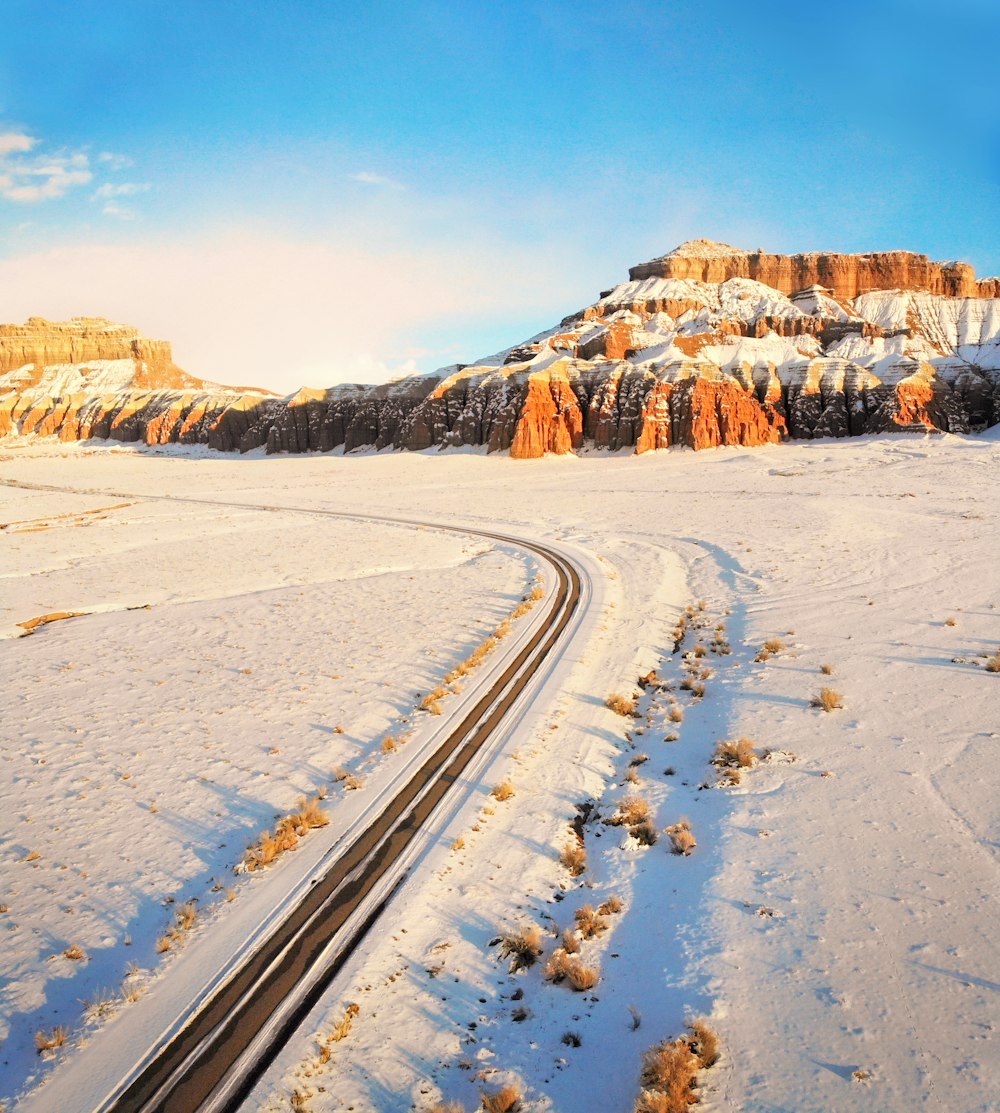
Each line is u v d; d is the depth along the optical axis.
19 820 13.35
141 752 16.05
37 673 21.64
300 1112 7.39
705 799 13.71
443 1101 7.54
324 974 9.30
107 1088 7.73
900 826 12.09
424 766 15.03
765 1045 8.05
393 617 27.67
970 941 9.34
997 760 13.95
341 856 11.93
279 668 21.69
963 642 21.05
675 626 26.16
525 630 25.16
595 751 15.93
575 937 10.04
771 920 10.11
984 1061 7.55
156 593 32.81
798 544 38.06
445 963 9.56
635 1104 7.31
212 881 11.48
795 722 16.61
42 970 9.62
